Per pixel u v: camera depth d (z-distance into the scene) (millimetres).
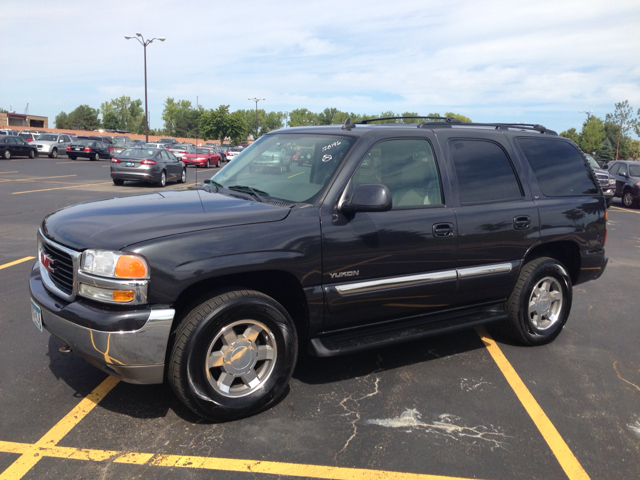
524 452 2969
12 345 4098
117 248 2758
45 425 3012
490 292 4215
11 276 6070
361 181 3492
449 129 4105
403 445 2971
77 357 3949
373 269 3502
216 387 3033
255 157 4148
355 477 2668
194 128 108250
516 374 4020
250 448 2869
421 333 3797
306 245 3199
